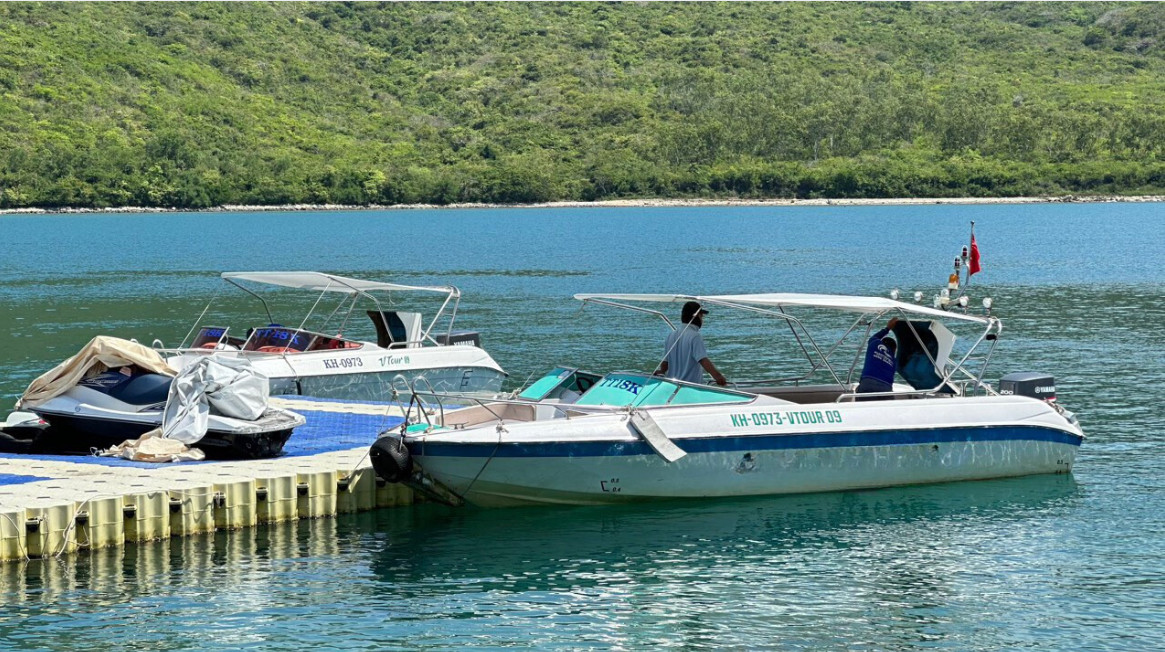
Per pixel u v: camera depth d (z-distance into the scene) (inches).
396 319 909.8
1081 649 422.0
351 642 427.8
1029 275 2176.4
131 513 523.2
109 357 643.5
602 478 566.3
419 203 7135.8
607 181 7337.6
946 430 614.2
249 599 466.6
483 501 571.8
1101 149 7701.8
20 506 500.1
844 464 598.9
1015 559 513.7
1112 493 610.9
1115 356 1073.5
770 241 3582.7
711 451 574.2
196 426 602.9
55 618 445.1
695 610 458.6
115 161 6781.5
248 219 5880.9
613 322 1402.6
